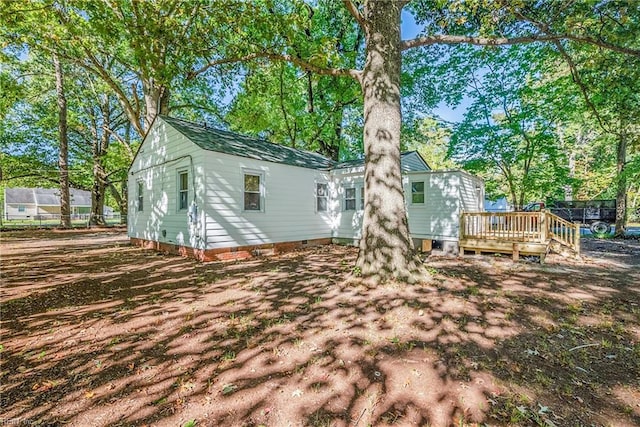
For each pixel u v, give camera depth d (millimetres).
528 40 6246
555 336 3379
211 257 8195
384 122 5477
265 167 9727
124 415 2137
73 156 22047
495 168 15898
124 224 25219
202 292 5184
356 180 11891
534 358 2908
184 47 7242
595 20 6230
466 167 14641
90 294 5102
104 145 22328
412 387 2436
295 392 2387
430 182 10383
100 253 9680
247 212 9133
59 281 6004
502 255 9211
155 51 6656
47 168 21250
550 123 13148
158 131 10141
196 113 20141
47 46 10852
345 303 4430
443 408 2189
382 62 5539
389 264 5289
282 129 18594
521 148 14195
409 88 16531
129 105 13156
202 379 2580
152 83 13234
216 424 2041
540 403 2256
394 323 3697
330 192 12711
